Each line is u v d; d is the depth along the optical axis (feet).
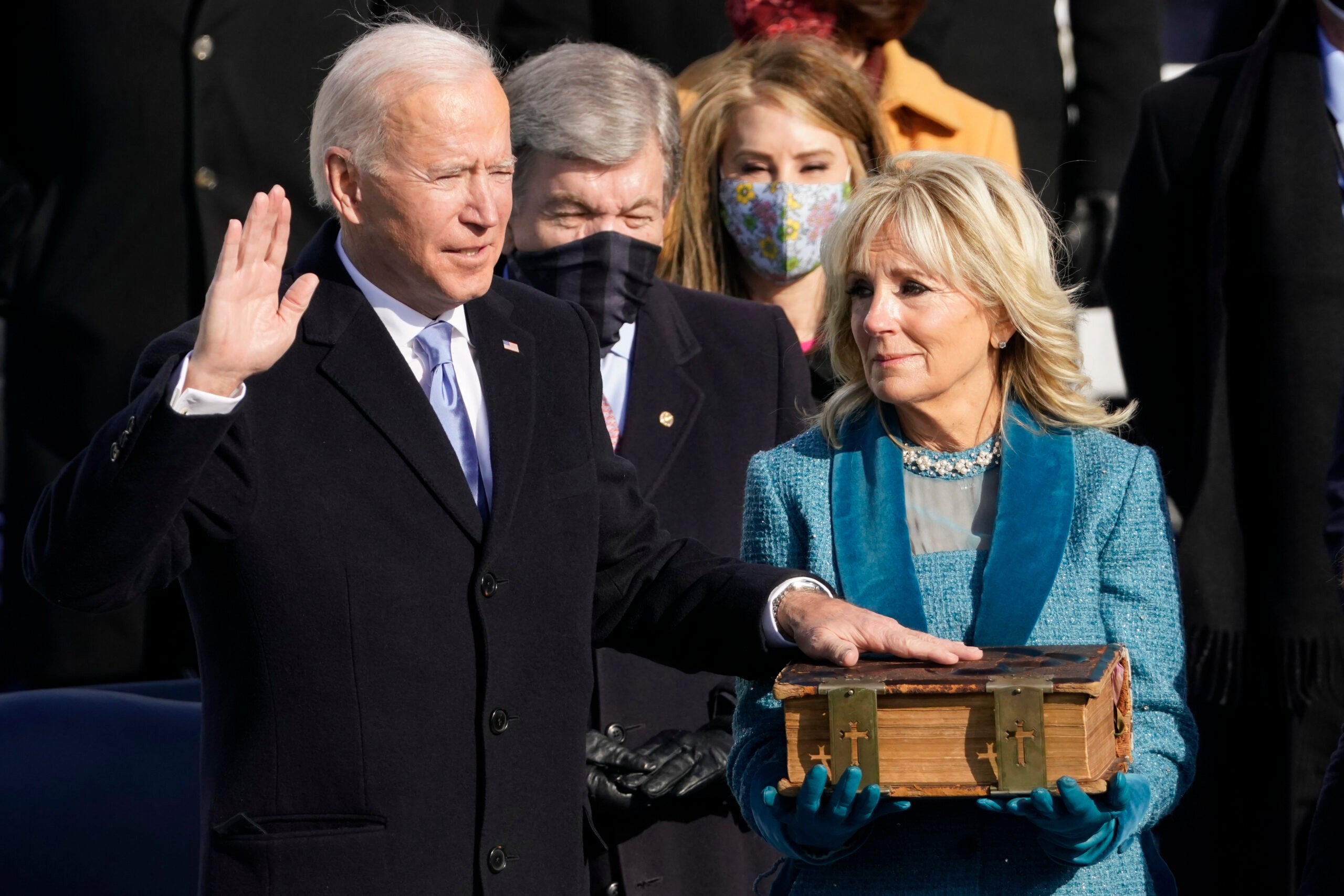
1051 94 74.79
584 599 37.68
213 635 35.27
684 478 47.62
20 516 61.36
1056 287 38.04
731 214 56.90
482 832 35.22
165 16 60.39
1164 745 36.96
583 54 48.37
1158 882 38.04
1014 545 37.37
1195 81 61.46
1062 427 38.73
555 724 36.76
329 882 34.17
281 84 61.93
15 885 39.68
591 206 47.34
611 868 44.98
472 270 35.32
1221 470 57.67
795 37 58.75
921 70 65.92
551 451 37.81
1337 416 47.29
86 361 60.54
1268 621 56.85
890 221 37.01
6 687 61.62
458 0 66.33
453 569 35.65
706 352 49.57
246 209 61.36
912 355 37.09
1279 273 57.31
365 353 35.88
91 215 60.59
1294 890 57.77
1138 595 37.35
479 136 34.76
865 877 36.94
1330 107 58.54
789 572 38.24
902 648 35.45
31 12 60.80
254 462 34.22
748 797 37.35
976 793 33.19
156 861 39.75
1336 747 57.06
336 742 34.37
